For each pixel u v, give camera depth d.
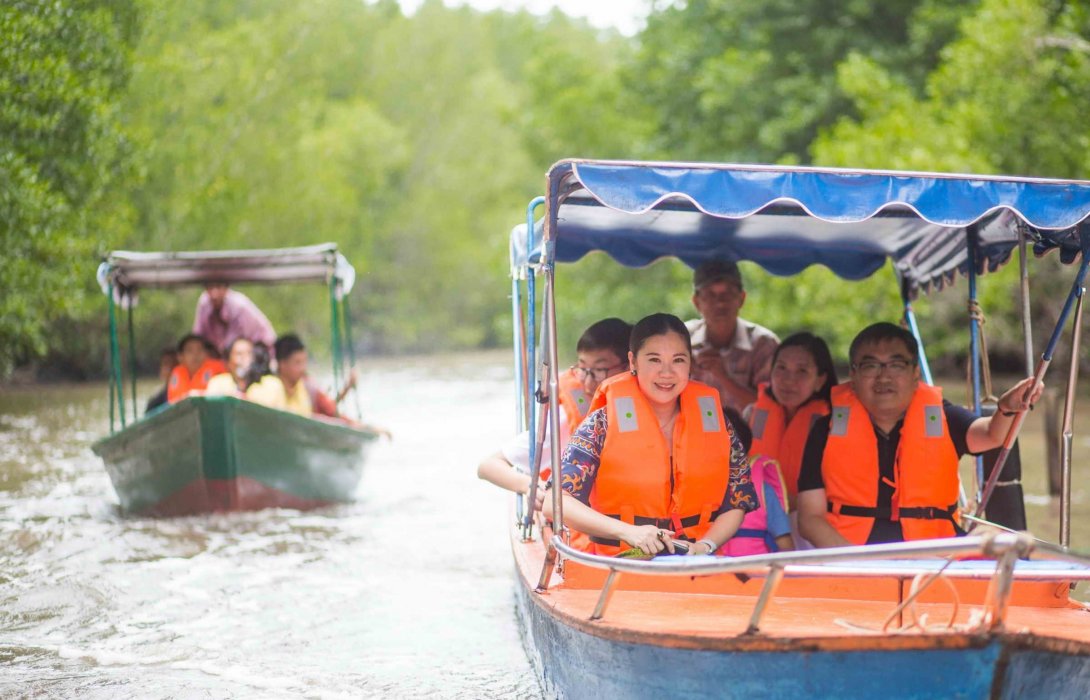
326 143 32.38
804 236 6.58
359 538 8.82
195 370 10.66
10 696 5.17
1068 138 15.63
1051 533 8.76
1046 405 10.58
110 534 8.91
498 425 16.66
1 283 11.59
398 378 27.69
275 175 26.84
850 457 4.81
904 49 22.88
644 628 3.80
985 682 3.41
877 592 4.39
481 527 9.30
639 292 27.48
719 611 4.14
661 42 27.77
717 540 4.43
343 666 5.67
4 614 6.57
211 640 6.10
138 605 6.80
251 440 9.28
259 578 7.50
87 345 25.47
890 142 17.48
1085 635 3.82
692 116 26.42
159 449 9.33
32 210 10.58
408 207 44.28
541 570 4.91
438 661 5.74
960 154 16.23
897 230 6.27
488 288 45.66
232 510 9.46
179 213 22.39
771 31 24.56
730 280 7.00
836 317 18.02
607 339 5.17
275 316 30.06
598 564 3.88
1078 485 11.02
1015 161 16.39
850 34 23.45
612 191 3.98
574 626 4.05
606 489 4.47
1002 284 17.08
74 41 11.26
